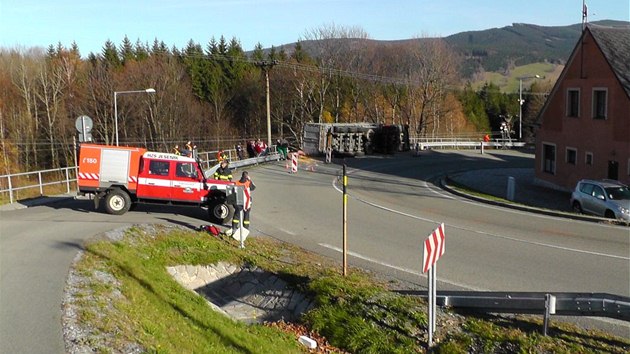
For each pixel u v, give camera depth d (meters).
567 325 10.54
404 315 10.98
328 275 13.49
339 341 10.70
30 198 23.62
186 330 9.65
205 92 85.38
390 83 80.19
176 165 19.16
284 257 15.52
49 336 8.08
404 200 27.45
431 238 9.60
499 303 10.59
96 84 67.75
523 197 30.84
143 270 12.55
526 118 96.31
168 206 21.44
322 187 31.48
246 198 15.96
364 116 81.44
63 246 13.48
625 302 9.45
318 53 77.06
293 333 11.20
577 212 24.53
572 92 33.47
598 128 30.83
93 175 19.22
